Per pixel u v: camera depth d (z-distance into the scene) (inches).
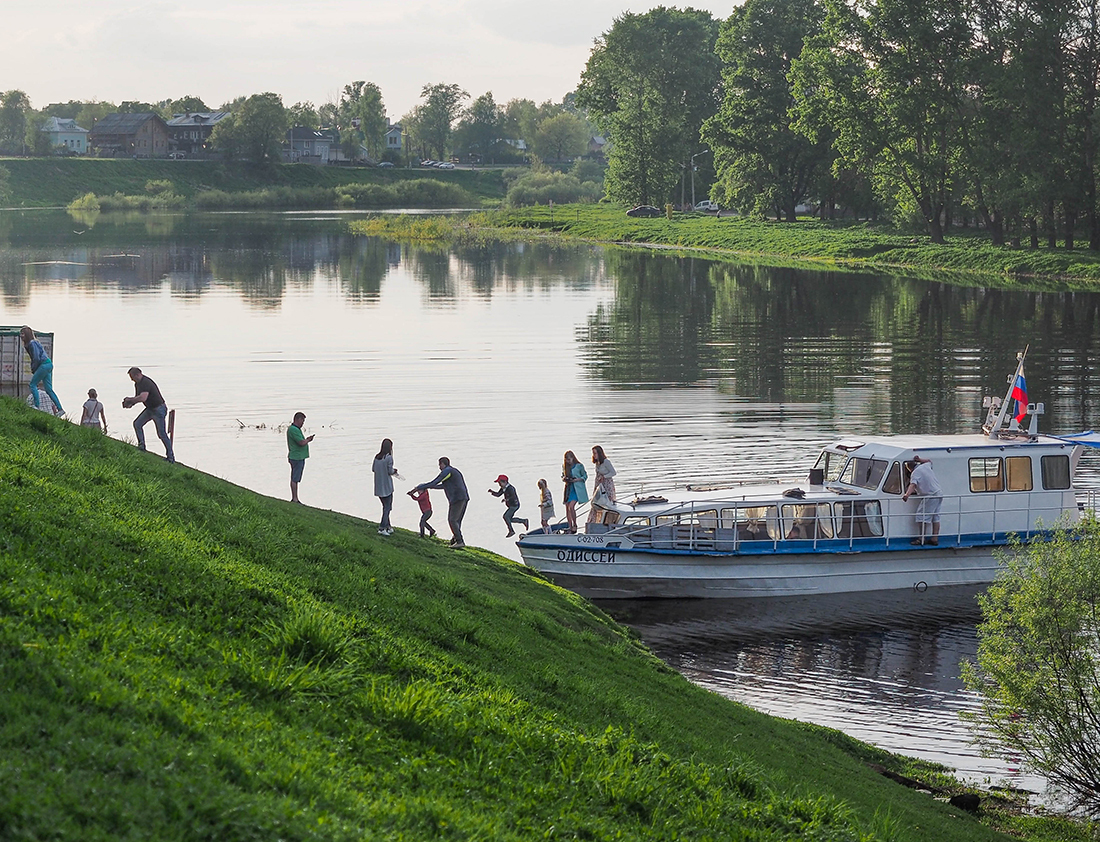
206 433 1558.8
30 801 305.4
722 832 467.8
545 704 584.4
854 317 2851.9
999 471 1182.3
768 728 736.3
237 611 525.0
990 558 1181.1
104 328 2518.5
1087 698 711.7
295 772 373.7
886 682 933.8
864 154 4414.4
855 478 1201.4
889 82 4279.0
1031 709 725.3
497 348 2338.8
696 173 7327.8
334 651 502.9
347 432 1584.6
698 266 4404.5
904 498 1158.3
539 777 458.0
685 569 1127.0
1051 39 4023.1
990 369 2107.5
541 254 4992.6
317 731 425.1
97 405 1117.1
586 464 1443.2
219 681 432.1
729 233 5428.2
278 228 6309.1
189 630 480.1
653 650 1005.2
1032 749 756.0
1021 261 3996.1
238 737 386.9
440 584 760.3
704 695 764.6
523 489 1355.8
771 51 5536.4
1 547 493.0
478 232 6456.7
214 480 858.8
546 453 1498.5
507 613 761.6
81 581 482.0
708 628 1059.9
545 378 1999.3
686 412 1729.8
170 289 3363.7
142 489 696.4
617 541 1128.8
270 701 436.1
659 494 1202.6
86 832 304.2
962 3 4239.7
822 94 4579.2
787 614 1099.9
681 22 6683.1
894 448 1173.1
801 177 5738.2
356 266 4264.3
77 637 414.0
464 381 1961.1
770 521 1152.8
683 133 6776.6
